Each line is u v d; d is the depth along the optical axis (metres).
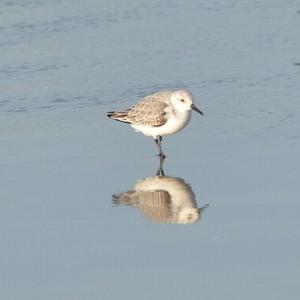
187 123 18.77
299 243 14.26
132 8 29.25
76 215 15.64
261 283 13.04
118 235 14.82
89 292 12.98
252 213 15.45
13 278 13.43
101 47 25.77
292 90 21.91
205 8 29.41
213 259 13.84
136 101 21.70
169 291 12.92
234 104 21.12
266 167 17.39
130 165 17.94
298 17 28.23
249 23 27.78
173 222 15.27
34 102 21.70
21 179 17.22
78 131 19.83
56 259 13.98
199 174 17.33
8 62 24.59
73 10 28.77
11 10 28.59
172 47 25.72
